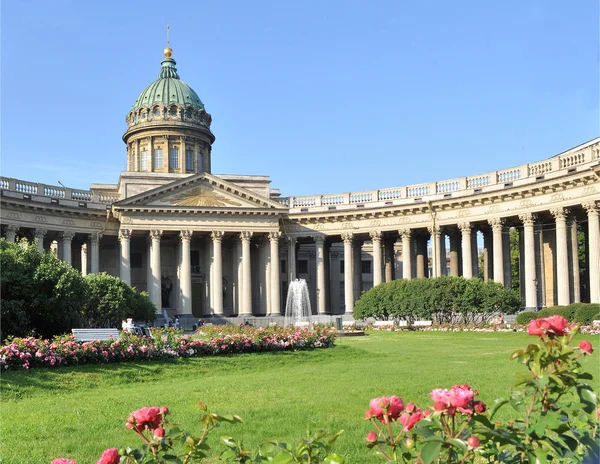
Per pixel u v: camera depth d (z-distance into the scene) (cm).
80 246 8131
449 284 5547
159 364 2789
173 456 711
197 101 9431
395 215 7525
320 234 7962
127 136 9294
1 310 3412
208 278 7912
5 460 1215
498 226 6662
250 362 2977
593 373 2064
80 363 2655
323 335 3541
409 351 3403
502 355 3011
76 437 1418
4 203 6506
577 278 6203
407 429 671
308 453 710
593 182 5731
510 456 702
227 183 7569
